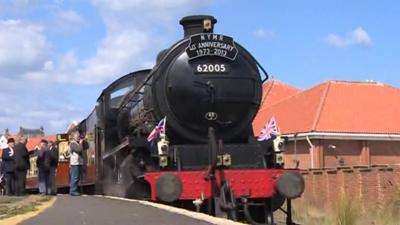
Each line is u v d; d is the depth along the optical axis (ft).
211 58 42.16
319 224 57.00
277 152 41.88
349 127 121.29
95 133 59.72
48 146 59.47
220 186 38.47
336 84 135.03
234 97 42.34
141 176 40.93
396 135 122.11
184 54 41.86
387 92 135.74
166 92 41.39
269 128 42.93
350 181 65.67
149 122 42.50
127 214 33.99
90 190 66.69
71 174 56.44
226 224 29.68
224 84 42.11
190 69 41.63
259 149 42.27
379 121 124.98
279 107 139.13
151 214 33.91
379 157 122.72
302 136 119.75
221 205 37.63
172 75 41.47
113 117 54.70
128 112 50.47
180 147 40.34
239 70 42.83
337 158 119.75
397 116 127.75
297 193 38.96
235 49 42.75
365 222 56.85
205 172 38.34
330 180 70.85
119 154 48.39
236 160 41.63
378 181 60.34
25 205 41.78
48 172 59.21
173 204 40.78
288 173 39.27
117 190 49.19
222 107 42.09
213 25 44.47
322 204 70.69
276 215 61.93
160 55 43.88
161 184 36.99
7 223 30.53
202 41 41.93
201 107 41.60
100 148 58.39
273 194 39.63
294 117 129.59
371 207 61.11
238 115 42.83
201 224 29.58
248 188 39.06
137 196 44.04
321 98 129.49
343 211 56.34
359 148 121.80
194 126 41.78
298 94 140.46
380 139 121.39
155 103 41.50
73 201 45.03
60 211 36.29
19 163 59.67
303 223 56.65
